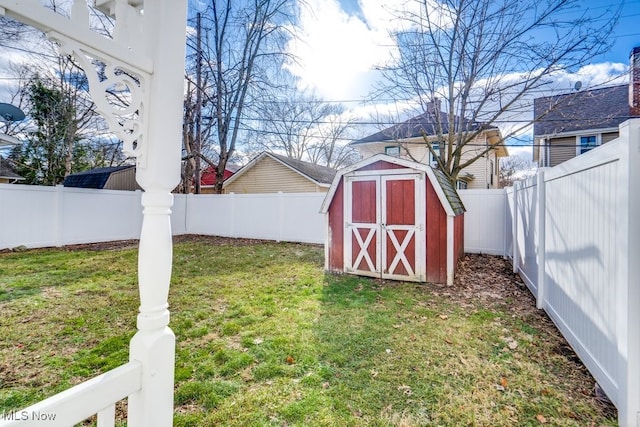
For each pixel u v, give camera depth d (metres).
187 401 2.11
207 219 10.95
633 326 1.81
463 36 7.81
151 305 1.32
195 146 12.88
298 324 3.36
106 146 13.95
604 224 2.17
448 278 4.96
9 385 2.26
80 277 5.20
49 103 11.55
